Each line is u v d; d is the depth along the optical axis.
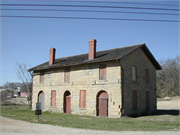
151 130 11.55
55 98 24.92
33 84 28.31
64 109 23.78
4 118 17.34
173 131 11.28
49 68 25.84
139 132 10.91
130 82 20.45
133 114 20.23
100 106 20.39
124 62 19.91
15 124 13.82
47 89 26.08
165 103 41.28
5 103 39.72
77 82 22.66
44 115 20.52
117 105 18.94
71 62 23.66
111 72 19.81
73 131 11.16
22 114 21.22
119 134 10.30
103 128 12.19
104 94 20.34
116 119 17.36
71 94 23.06
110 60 19.86
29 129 11.80
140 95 22.00
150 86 24.39
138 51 22.70
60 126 12.94
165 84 50.22
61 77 24.56
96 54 23.97
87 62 21.25
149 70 24.72
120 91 18.89
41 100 26.81
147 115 21.50
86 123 14.48
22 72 36.47
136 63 21.97
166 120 16.58
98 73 20.83
